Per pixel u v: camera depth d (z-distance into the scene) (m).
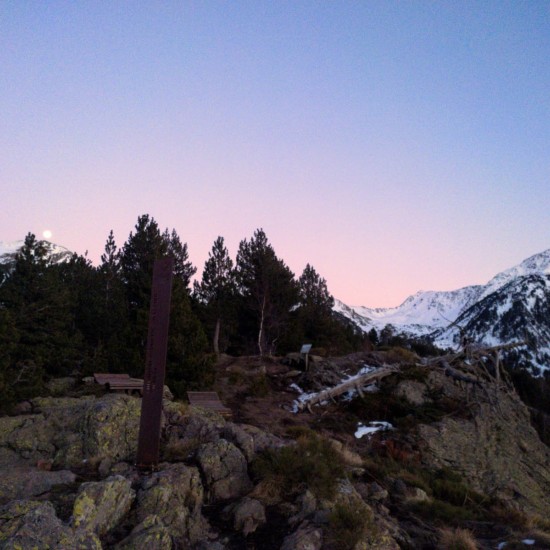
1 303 24.89
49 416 12.51
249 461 10.12
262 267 40.72
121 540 6.94
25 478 8.53
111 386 19.28
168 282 10.34
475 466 20.94
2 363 18.81
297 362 30.92
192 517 8.03
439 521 10.02
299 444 10.57
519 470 22.27
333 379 27.14
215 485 9.22
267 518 8.39
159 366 10.05
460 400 26.09
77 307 33.97
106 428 10.69
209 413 14.80
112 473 9.46
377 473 12.52
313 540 7.41
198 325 24.64
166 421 12.55
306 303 47.12
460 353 31.30
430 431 21.98
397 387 25.92
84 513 6.82
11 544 5.55
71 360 26.55
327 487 9.02
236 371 28.22
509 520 11.31
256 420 20.97
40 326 24.88
